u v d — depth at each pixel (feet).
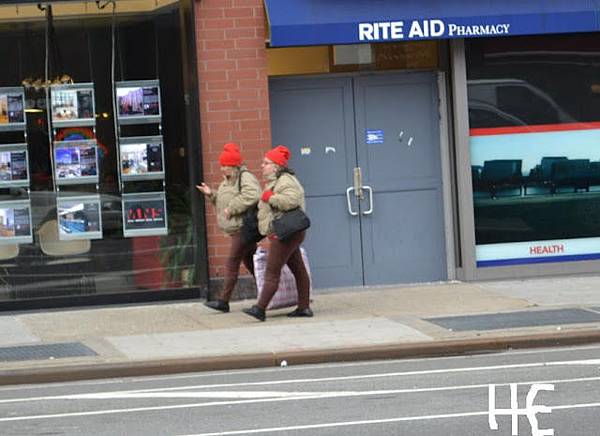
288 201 52.34
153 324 54.29
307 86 62.34
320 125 62.49
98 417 37.01
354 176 62.80
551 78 63.05
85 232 59.88
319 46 62.08
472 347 47.39
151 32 59.47
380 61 62.69
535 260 63.46
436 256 63.46
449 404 36.47
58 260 59.72
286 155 53.01
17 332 53.62
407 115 63.10
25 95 59.21
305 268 54.65
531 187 63.26
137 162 59.88
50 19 59.11
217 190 57.98
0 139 59.21
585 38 63.16
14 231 59.47
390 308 56.24
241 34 59.00
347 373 43.75
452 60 62.13
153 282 60.13
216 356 46.26
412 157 63.21
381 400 37.63
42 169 59.52
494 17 59.93
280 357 46.16
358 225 63.00
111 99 59.67
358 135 62.80
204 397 39.75
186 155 59.77
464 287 61.62
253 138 59.26
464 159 62.18
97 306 59.77
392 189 63.10
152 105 59.72
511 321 51.39
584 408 34.83
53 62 59.26
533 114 63.00
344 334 49.98
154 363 45.55
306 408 36.86
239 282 59.47
